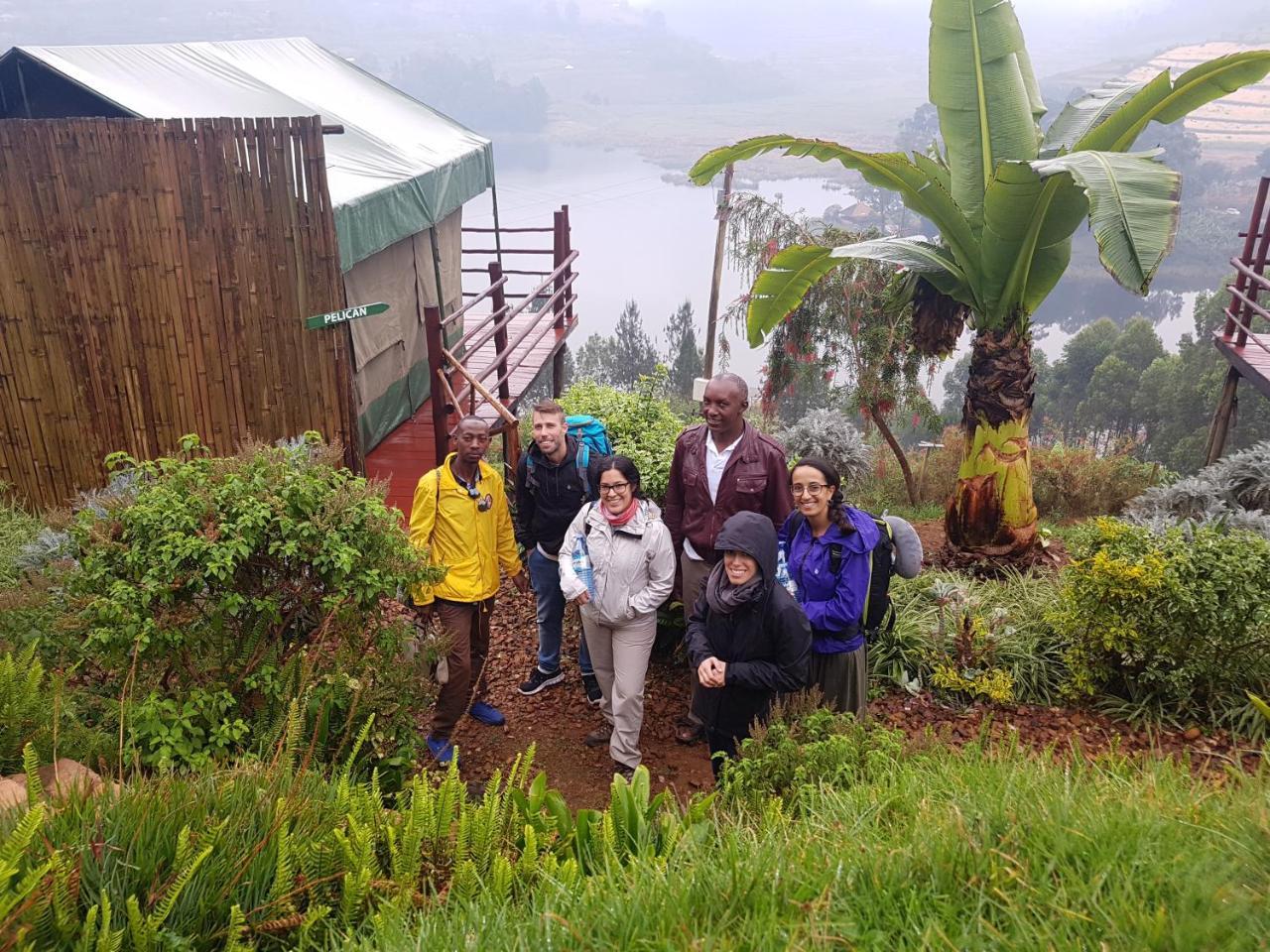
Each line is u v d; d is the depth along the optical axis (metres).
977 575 7.13
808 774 3.20
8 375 6.93
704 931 2.01
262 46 11.31
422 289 10.48
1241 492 7.99
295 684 3.60
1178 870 2.00
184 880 2.15
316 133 6.56
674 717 5.26
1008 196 6.11
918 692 5.41
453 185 10.33
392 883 2.47
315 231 6.77
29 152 6.46
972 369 6.98
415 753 3.83
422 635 4.27
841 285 10.75
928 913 2.01
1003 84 6.74
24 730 3.20
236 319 6.91
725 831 2.76
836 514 3.89
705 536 4.84
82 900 2.22
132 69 8.81
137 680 3.51
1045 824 2.32
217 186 6.62
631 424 6.72
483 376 7.70
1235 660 4.86
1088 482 10.66
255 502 3.58
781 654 3.62
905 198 6.73
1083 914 1.88
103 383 6.99
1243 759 4.55
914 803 2.71
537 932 2.07
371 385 9.18
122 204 6.60
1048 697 5.35
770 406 12.32
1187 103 6.11
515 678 5.70
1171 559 4.86
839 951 1.91
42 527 6.26
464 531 4.55
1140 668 5.09
